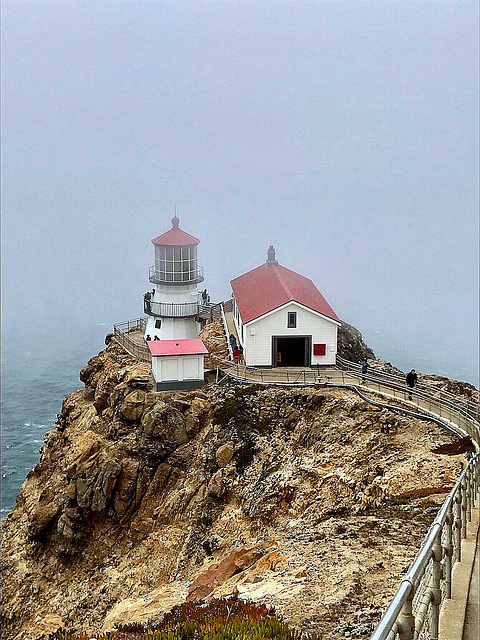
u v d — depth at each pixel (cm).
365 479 3016
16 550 4400
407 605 793
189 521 3762
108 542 4166
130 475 4247
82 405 5606
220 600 1606
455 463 2862
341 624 1372
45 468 5341
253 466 3816
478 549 1416
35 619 3822
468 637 1023
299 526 2833
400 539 1933
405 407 3909
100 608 3694
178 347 4803
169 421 4344
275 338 4916
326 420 3903
